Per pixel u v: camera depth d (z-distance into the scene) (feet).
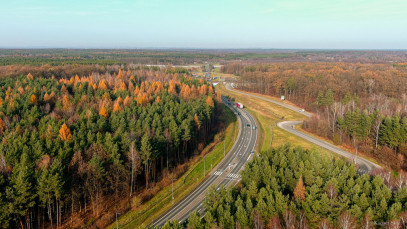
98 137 276.21
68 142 262.26
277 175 248.11
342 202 202.49
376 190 212.84
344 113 442.50
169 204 262.88
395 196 216.95
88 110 347.15
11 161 232.12
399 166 312.91
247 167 256.52
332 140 411.95
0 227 200.85
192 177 314.96
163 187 295.89
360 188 228.02
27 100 397.60
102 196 266.36
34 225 230.68
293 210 196.85
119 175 261.03
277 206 197.06
